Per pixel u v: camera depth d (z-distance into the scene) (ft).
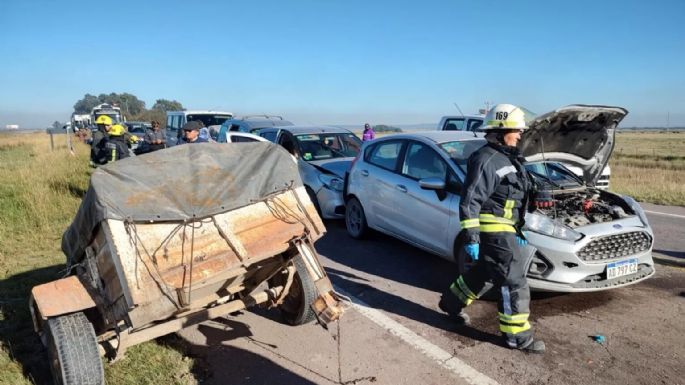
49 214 26.20
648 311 14.73
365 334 13.43
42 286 10.37
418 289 16.79
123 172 10.55
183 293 9.94
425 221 17.87
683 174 53.16
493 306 15.26
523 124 11.99
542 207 14.53
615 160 79.46
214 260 10.61
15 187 31.81
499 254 11.97
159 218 10.50
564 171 18.67
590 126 16.49
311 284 12.52
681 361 11.81
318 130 30.27
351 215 23.15
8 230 23.38
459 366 11.69
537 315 14.49
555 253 13.64
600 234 13.85
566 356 12.12
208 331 13.66
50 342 10.07
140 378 11.10
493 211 12.01
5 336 13.14
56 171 38.88
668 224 26.76
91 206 10.11
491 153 11.80
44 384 10.94
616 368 11.52
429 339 13.12
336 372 11.50
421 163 18.90
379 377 11.26
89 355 9.76
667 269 18.67
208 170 11.72
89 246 10.78
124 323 10.14
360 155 22.65
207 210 11.22
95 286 10.43
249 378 11.28
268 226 11.80
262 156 12.67
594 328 13.62
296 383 11.05
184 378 11.19
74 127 132.46
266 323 14.16
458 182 16.72
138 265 9.77
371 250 21.33
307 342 13.00
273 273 12.84
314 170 26.40
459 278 13.44
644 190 38.91
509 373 11.37
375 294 16.35
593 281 13.99
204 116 58.34
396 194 19.43
